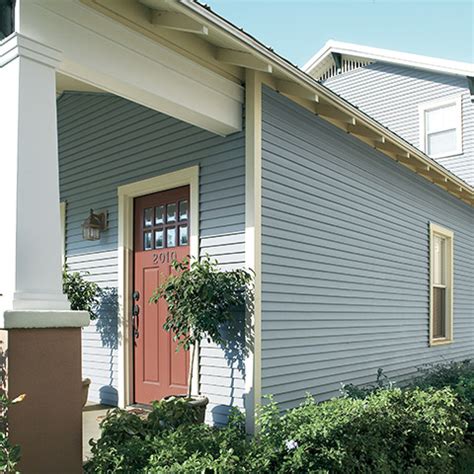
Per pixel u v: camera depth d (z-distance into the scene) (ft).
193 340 13.25
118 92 11.70
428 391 17.56
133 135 17.39
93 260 18.70
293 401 14.99
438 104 35.17
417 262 24.52
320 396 16.37
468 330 30.96
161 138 16.42
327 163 17.58
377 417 13.26
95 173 18.80
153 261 16.81
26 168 8.88
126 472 9.02
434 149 35.37
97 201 18.65
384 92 37.78
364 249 19.71
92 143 19.01
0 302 8.68
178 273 15.81
